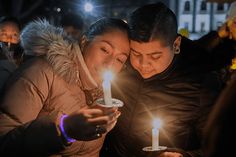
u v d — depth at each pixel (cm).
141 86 249
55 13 1188
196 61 252
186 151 250
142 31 211
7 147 182
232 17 319
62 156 210
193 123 257
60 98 204
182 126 253
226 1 488
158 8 220
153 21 213
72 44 213
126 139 257
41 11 1322
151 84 249
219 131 119
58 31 215
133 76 249
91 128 173
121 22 213
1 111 191
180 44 252
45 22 218
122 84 253
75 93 209
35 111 196
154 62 222
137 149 256
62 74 203
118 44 203
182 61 250
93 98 215
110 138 263
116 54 204
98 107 180
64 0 1159
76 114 174
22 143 180
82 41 213
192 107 251
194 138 261
